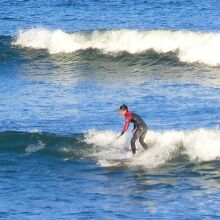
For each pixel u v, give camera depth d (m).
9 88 121.75
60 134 90.88
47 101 110.81
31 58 146.38
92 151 85.00
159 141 84.81
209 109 102.31
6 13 192.62
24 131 90.50
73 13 189.12
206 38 140.88
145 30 147.62
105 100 110.06
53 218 67.06
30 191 74.69
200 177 77.56
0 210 69.50
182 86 118.94
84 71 136.88
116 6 196.50
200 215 67.06
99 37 148.50
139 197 72.38
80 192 74.19
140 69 137.00
